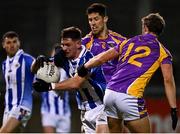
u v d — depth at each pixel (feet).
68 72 75.87
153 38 68.28
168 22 192.44
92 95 75.10
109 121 69.87
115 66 80.59
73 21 192.24
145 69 66.90
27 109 95.50
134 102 66.54
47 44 182.70
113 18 191.42
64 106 118.73
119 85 67.05
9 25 194.18
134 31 190.19
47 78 71.20
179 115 134.00
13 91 95.50
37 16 193.57
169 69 66.90
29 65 95.40
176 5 195.72
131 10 191.83
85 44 84.07
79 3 195.00
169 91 66.23
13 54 96.27
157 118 135.54
